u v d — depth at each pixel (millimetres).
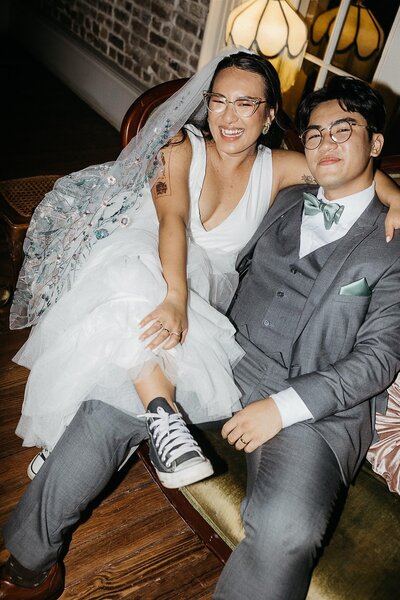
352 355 1458
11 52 4816
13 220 1978
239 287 1739
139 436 1466
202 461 1292
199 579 1648
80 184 1802
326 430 1433
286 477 1354
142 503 1796
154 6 3510
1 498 1699
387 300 1466
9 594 1452
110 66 4023
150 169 1571
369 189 1546
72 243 1651
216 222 1658
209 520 1428
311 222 1613
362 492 1490
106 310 1396
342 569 1304
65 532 1427
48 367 1438
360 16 2676
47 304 1637
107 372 1396
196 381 1441
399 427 1529
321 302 1514
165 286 1453
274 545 1277
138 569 1631
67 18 4398
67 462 1375
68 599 1532
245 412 1411
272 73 1545
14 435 1887
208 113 1572
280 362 1603
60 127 3871
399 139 2668
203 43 3180
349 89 1453
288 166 1708
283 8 2438
